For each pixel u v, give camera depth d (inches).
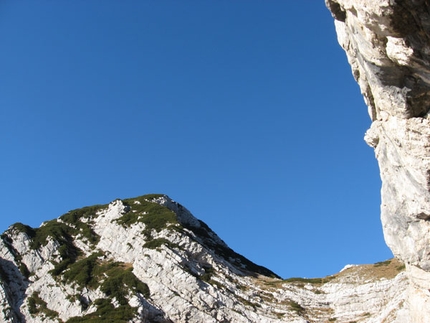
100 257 3085.6
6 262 2994.6
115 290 2551.7
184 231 3097.9
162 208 3535.9
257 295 2691.9
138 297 2423.7
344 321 2491.4
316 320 2522.1
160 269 2635.3
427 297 1211.9
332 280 2977.4
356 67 1010.1
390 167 1074.1
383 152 1091.9
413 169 932.0
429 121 847.7
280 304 2628.0
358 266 3117.6
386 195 1138.0
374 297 2581.2
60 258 3097.9
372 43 760.3
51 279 2832.2
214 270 2839.6
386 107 910.4
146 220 3284.9
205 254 2913.4
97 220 3720.5
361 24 753.6
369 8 671.8
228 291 2618.1
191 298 2461.9
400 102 849.5
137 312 2294.5
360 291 2667.3
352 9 745.0
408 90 821.2
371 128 1139.3
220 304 2448.3
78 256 3230.8
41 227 3599.9
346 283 2834.6
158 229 3125.0
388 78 829.2
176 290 2509.8
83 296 2598.4
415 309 1264.8
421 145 877.2
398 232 1133.1
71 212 3895.2
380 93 886.4
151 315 2356.1
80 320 2290.8
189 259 2817.4
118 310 2329.0
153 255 2755.9
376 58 797.2
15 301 2679.6
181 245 2888.8
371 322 2278.5
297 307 2618.1
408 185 1002.7
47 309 2593.5
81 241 3405.5
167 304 2432.3
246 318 2390.5
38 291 2758.4
